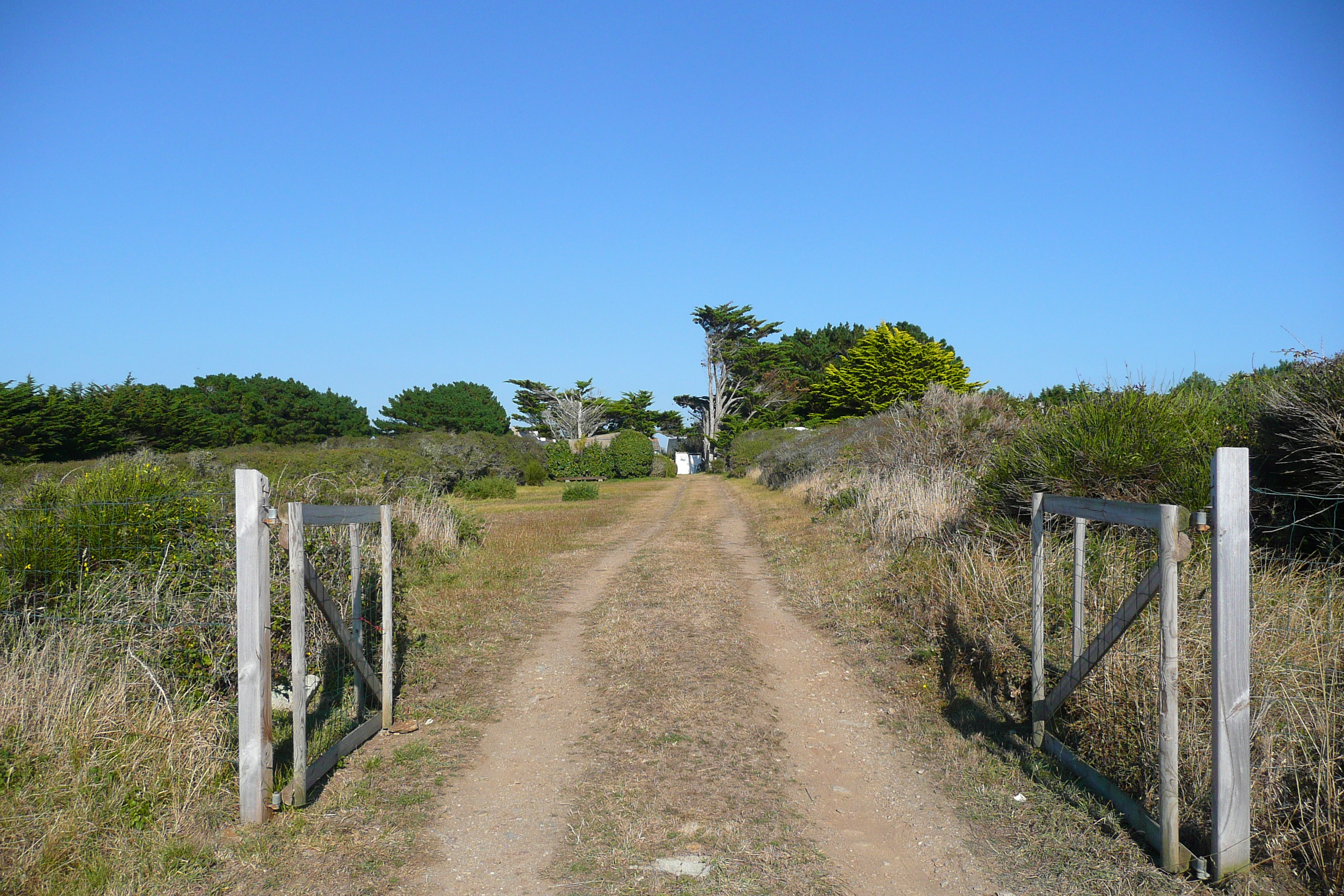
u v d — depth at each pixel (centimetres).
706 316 6762
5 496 619
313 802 435
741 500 2797
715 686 650
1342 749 378
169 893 347
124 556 565
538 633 850
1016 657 589
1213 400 851
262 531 405
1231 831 346
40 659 459
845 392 4819
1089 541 667
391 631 567
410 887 361
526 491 4112
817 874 376
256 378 5925
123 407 3516
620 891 359
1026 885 362
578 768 499
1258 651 446
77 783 399
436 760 508
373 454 2784
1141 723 442
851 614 868
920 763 506
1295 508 642
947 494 1159
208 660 527
